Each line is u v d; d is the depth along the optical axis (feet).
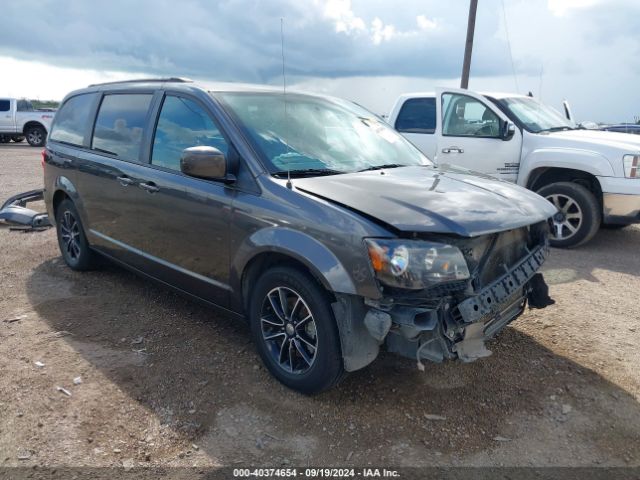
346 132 13.60
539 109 25.84
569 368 11.88
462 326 9.30
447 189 10.89
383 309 9.14
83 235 17.12
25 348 12.55
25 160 55.62
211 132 12.14
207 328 13.66
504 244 10.54
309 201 10.07
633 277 18.31
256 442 9.40
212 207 11.62
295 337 10.62
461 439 9.57
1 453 9.05
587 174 21.79
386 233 9.15
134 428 9.73
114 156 15.03
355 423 9.91
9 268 18.49
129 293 16.10
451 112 25.44
